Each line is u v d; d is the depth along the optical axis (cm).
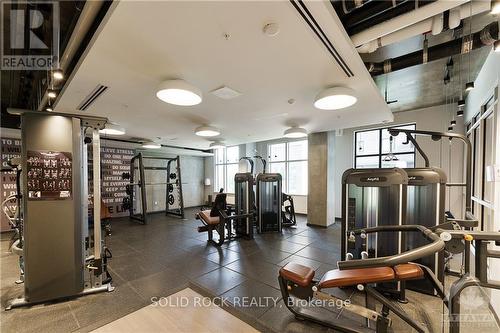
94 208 279
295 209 794
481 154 352
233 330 212
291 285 218
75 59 231
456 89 435
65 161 259
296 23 165
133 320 226
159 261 370
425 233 193
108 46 190
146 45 190
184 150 861
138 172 812
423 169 268
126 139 662
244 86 281
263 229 548
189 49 197
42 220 249
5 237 511
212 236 505
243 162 903
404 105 538
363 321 215
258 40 185
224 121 459
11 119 497
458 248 174
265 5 146
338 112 399
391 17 195
